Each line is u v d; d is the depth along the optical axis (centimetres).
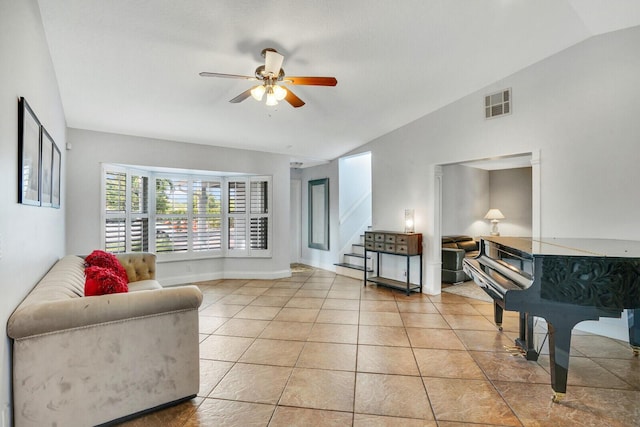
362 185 686
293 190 751
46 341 162
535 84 348
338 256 644
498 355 270
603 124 306
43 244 231
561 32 301
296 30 260
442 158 441
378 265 543
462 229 674
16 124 158
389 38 282
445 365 253
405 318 364
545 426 182
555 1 257
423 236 473
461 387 221
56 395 165
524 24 282
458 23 271
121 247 461
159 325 195
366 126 488
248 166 561
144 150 465
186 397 204
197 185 560
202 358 265
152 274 390
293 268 689
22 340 156
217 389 219
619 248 236
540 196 345
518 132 362
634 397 210
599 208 309
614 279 197
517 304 206
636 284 197
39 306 160
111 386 180
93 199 427
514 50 321
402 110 440
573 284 200
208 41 264
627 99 294
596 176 310
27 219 182
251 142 522
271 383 226
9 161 146
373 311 390
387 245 488
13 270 154
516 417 189
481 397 210
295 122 454
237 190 583
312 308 403
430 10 252
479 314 379
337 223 647
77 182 416
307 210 737
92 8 221
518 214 709
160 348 195
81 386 172
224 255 583
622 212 297
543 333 319
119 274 309
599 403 203
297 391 216
